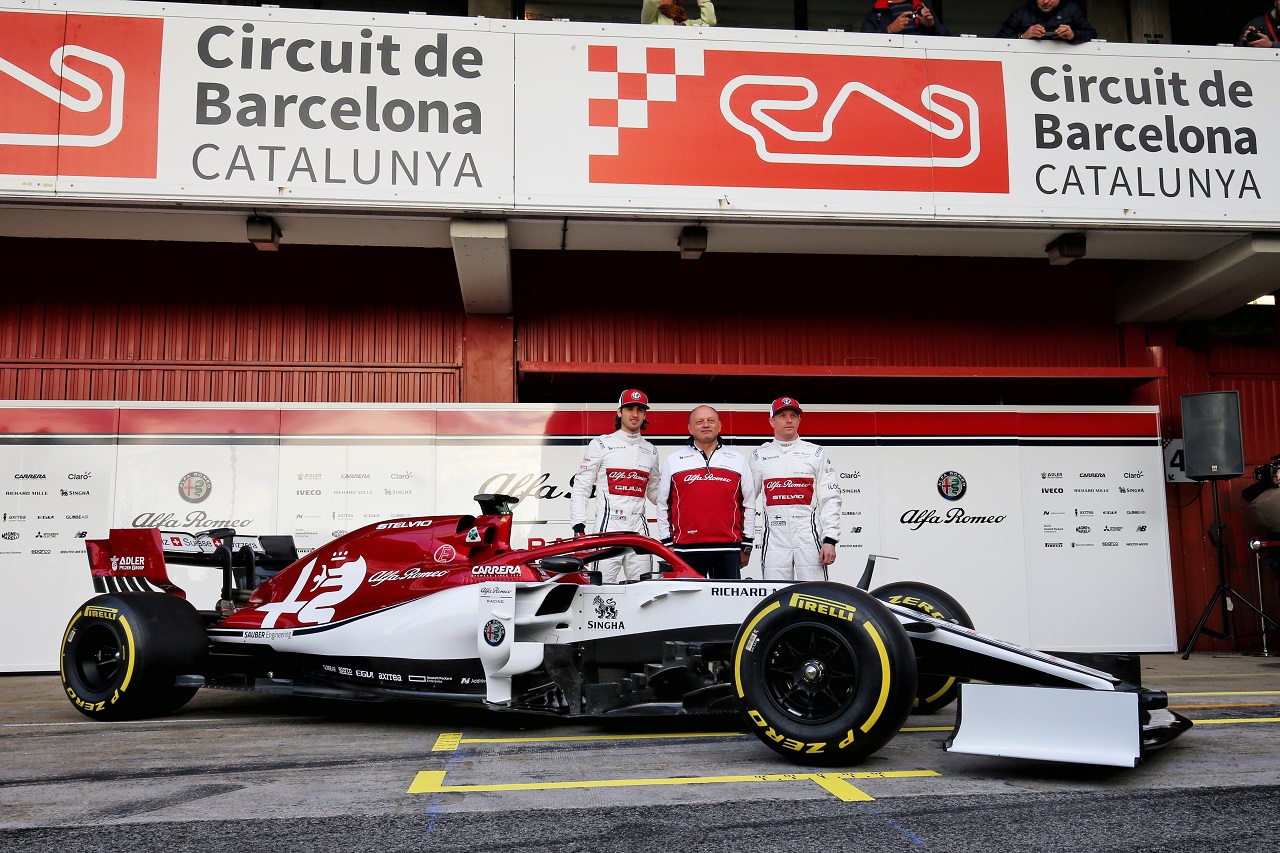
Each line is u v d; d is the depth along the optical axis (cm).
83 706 471
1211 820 257
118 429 757
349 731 428
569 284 870
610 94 696
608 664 414
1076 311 921
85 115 656
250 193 662
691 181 695
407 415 779
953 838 241
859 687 311
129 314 828
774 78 709
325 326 845
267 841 243
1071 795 285
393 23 688
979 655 352
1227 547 897
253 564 547
